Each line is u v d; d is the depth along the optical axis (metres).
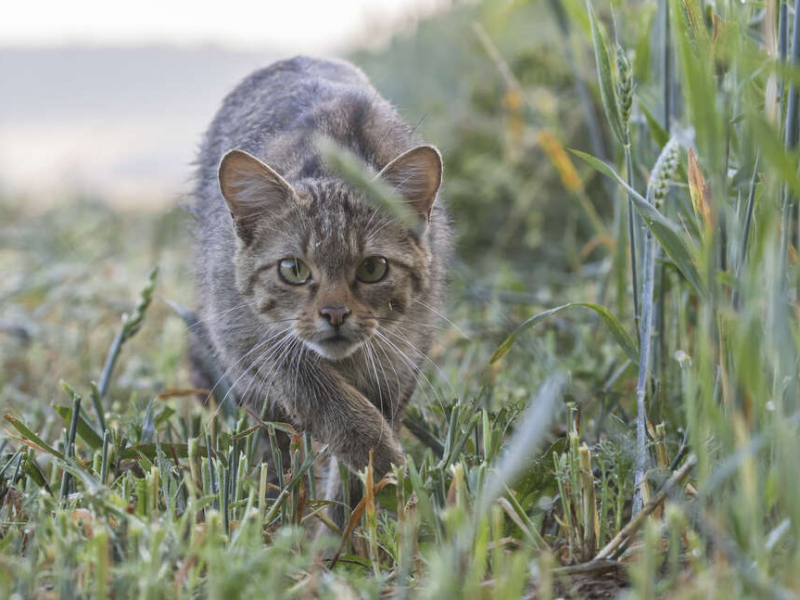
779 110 5.61
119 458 6.38
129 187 25.47
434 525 5.20
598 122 11.88
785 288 5.05
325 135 7.73
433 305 7.82
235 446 6.16
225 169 7.20
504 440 7.08
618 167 7.85
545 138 9.66
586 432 7.21
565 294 12.02
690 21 6.13
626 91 6.46
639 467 5.80
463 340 9.89
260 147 8.25
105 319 10.79
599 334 9.32
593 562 5.16
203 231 8.70
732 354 5.28
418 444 7.76
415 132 9.17
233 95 9.70
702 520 4.80
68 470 5.76
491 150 14.60
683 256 5.85
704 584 4.32
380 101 8.63
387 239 7.23
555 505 6.09
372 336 7.16
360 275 7.21
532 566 4.98
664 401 6.90
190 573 4.82
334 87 8.62
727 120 5.96
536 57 14.05
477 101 15.05
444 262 8.26
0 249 15.70
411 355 7.58
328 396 6.96
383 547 5.89
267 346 7.36
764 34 6.30
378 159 7.66
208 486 5.90
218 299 7.74
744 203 6.02
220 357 7.91
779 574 4.63
